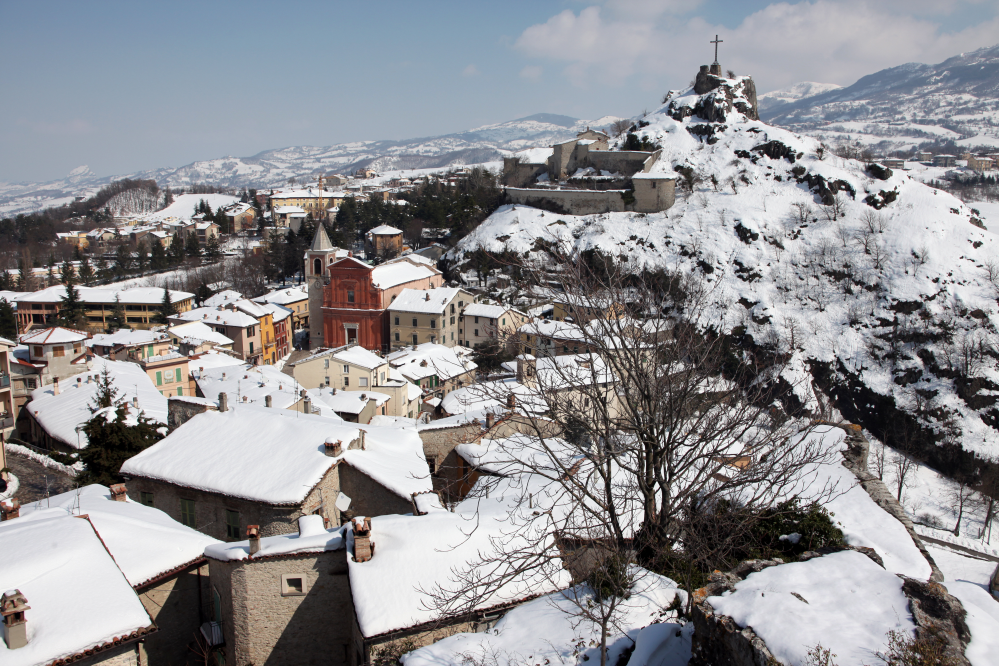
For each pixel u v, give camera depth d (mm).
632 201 134000
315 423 29938
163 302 120750
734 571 14523
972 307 99562
